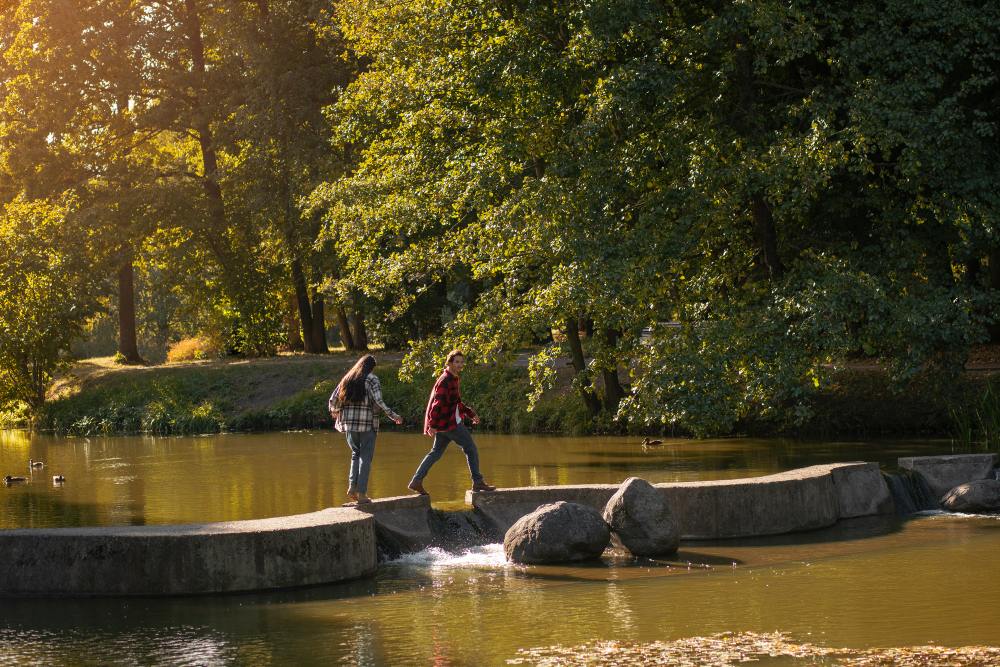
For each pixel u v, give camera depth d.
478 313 22.56
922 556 11.94
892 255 20.61
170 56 44.38
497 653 8.19
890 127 18.81
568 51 21.19
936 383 21.72
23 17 42.28
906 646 8.15
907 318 18.95
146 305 74.44
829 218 22.73
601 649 8.21
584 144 20.25
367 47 28.41
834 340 18.42
